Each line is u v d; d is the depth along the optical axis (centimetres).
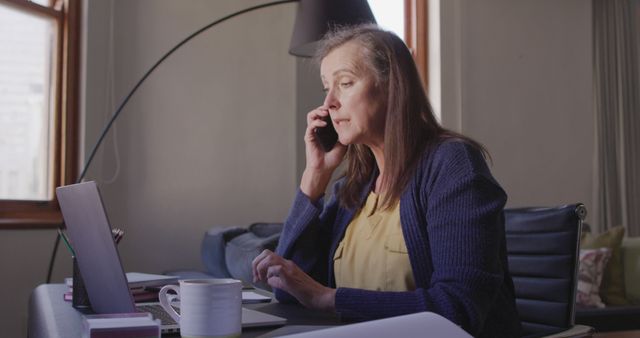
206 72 384
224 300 87
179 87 375
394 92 125
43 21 343
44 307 127
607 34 529
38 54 341
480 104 492
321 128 144
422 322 70
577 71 530
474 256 103
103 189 346
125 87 356
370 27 133
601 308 290
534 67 514
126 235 354
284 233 147
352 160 142
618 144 522
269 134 402
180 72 376
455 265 103
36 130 338
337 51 132
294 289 110
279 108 406
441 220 109
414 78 127
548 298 143
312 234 143
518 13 511
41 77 342
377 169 140
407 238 120
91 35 342
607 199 516
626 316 283
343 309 104
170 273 331
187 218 374
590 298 335
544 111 516
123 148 354
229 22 393
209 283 89
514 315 120
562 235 143
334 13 288
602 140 521
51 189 339
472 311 98
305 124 416
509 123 502
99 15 346
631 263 352
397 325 69
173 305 122
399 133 124
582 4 534
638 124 523
